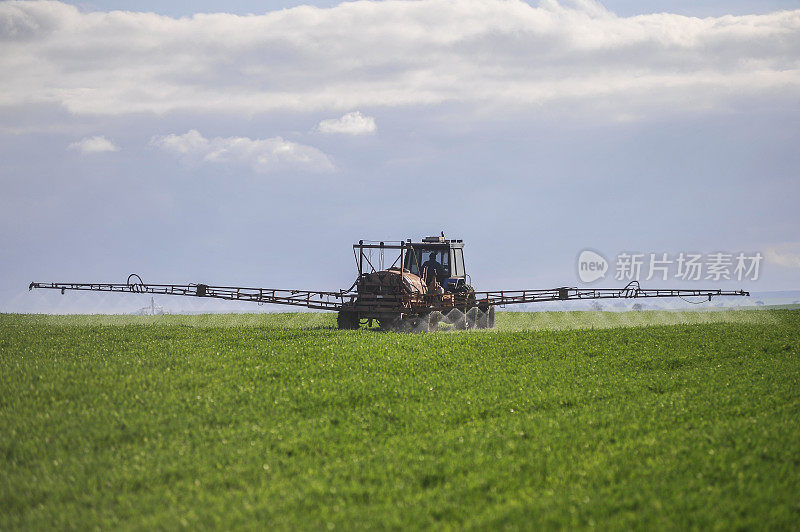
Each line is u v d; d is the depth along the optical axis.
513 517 29.91
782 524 28.17
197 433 43.38
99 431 43.31
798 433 40.00
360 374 58.88
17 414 46.75
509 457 38.47
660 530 27.91
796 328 86.62
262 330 83.25
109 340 74.31
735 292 103.44
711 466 35.31
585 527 28.64
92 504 33.25
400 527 29.39
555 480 34.78
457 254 104.19
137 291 98.94
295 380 56.44
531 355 68.75
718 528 27.94
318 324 112.25
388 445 41.72
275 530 29.17
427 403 51.31
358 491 33.72
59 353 66.12
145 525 30.16
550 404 51.28
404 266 101.81
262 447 40.88
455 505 31.78
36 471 37.44
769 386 54.78
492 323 111.25
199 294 95.69
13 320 113.00
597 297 102.88
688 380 58.25
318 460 38.97
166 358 63.31
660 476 34.41
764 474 33.75
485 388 55.78
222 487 34.94
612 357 68.06
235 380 56.03
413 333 83.44
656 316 123.19
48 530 30.44
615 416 46.88
